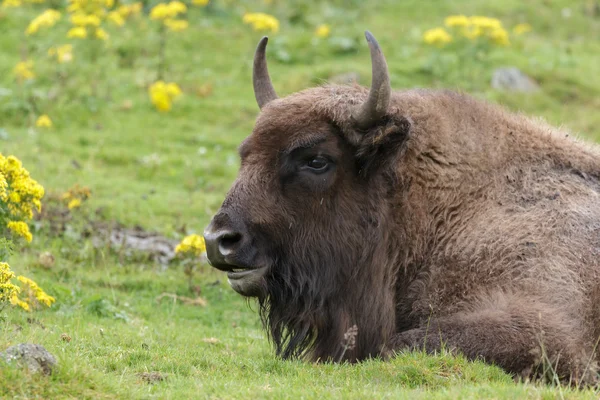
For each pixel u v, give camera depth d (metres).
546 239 27.84
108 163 62.25
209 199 56.75
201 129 70.50
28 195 30.69
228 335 35.16
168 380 23.95
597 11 109.38
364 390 22.08
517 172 29.45
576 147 30.72
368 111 27.34
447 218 28.81
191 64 82.75
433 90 31.12
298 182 27.67
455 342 26.05
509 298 26.91
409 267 28.89
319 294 28.12
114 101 73.12
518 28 97.62
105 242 45.44
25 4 89.25
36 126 66.06
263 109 28.77
